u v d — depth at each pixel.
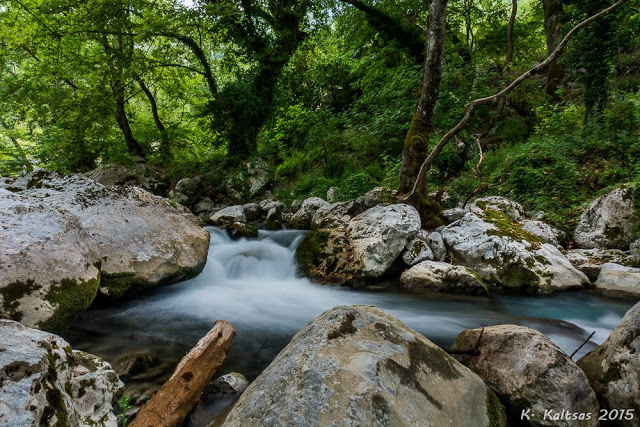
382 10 13.64
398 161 9.78
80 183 4.69
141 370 2.58
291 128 14.21
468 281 4.70
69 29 10.34
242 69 13.78
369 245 5.17
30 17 10.04
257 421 1.44
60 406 1.38
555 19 12.81
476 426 1.61
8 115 14.26
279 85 14.02
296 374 1.59
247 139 13.52
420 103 6.41
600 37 8.65
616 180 6.83
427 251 5.40
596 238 5.57
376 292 4.86
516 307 4.25
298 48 14.57
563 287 4.65
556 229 6.03
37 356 1.41
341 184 9.76
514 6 13.15
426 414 1.49
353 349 1.72
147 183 13.34
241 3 12.61
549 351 2.00
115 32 10.72
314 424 1.35
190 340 3.18
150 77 13.45
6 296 2.36
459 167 9.73
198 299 4.46
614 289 4.46
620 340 1.98
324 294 4.84
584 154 7.82
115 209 4.37
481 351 2.26
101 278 3.54
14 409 1.18
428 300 4.53
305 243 5.91
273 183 13.49
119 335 3.20
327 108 12.73
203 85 16.94
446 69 11.48
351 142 11.31
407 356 1.75
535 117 11.73
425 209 6.34
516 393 1.91
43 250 2.78
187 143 16.12
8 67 14.20
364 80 14.33
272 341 3.31
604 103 8.74
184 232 4.91
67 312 2.67
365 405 1.41
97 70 11.11
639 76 11.34
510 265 4.89
